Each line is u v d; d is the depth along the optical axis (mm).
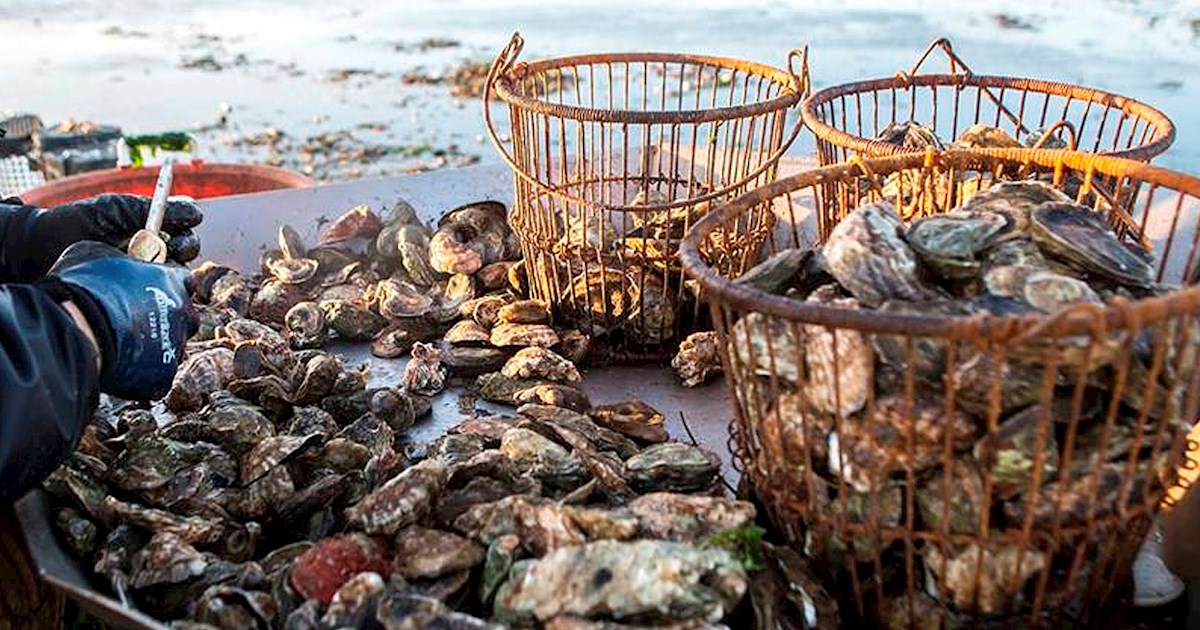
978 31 6086
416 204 3359
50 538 1704
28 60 7598
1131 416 1456
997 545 1412
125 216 2232
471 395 2439
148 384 1794
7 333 1527
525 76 2699
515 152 2598
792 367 1509
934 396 1429
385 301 2725
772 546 1598
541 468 1858
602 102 5492
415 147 5562
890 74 5242
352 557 1610
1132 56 5289
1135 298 1562
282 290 2844
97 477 1871
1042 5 6695
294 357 2514
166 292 1829
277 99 6453
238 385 2205
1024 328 1228
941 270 1569
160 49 7793
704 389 2471
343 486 1881
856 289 1529
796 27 6527
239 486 1913
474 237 2984
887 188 2281
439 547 1600
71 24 8758
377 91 6539
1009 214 1668
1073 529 1416
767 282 1647
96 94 6664
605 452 2004
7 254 2186
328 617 1469
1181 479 1623
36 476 1594
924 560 1497
